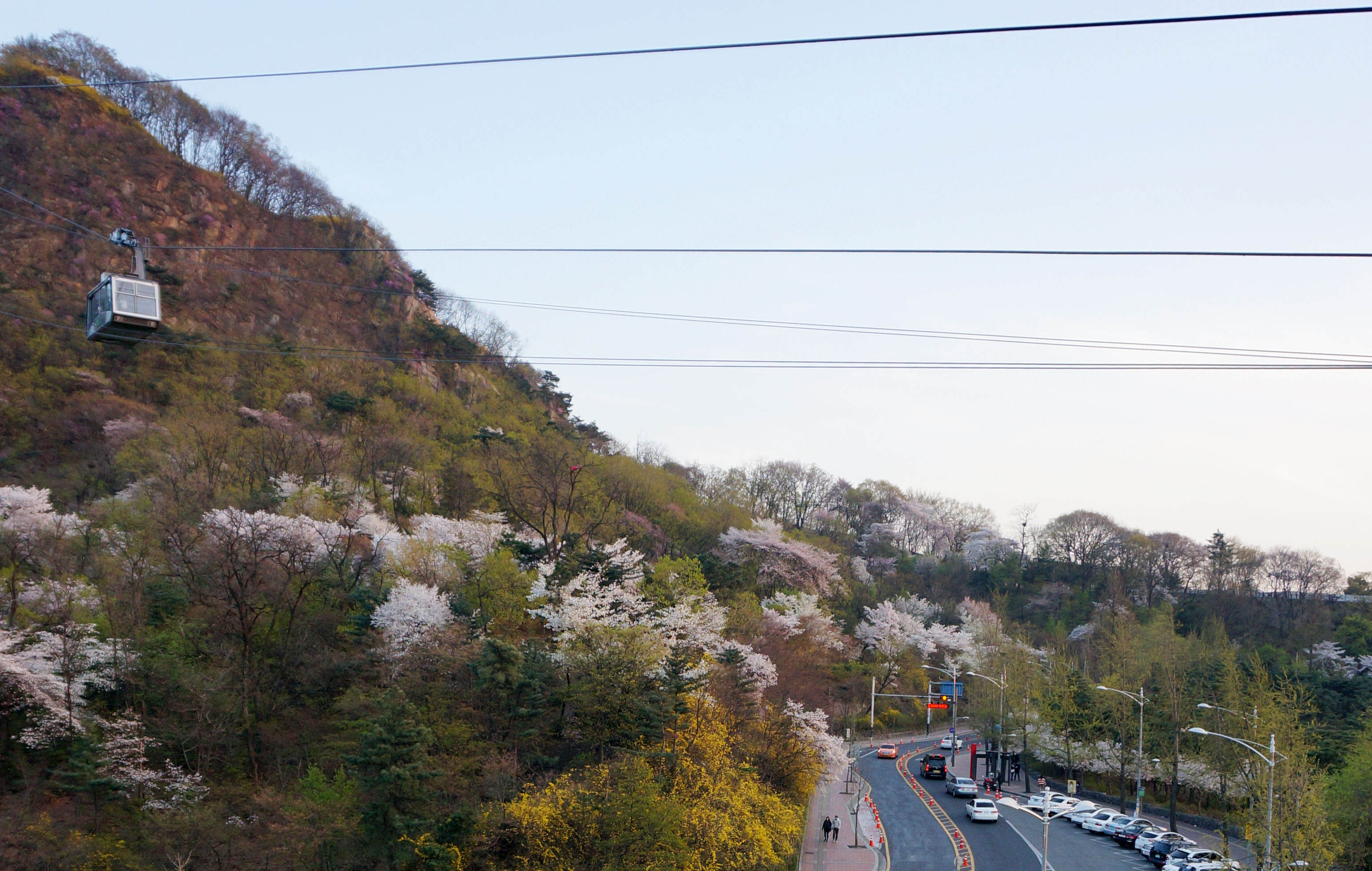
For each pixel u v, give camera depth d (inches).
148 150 5152.6
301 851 1608.0
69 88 5017.2
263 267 5334.6
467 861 1605.6
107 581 2207.2
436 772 1654.8
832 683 4001.0
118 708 2026.3
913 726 4862.2
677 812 1665.8
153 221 4911.4
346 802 1696.6
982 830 2566.4
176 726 1967.3
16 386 3671.3
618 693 1967.3
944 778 3484.3
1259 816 1910.7
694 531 4495.6
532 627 2507.4
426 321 5910.4
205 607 2247.8
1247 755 2518.5
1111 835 2492.6
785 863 2046.0
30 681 1823.3
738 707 2380.7
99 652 1978.3
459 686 2034.9
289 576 2255.2
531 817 1635.1
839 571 5167.3
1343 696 3314.5
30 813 1727.4
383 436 3907.5
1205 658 3479.3
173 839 1637.6
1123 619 3954.2
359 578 2536.9
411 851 1590.8
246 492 2933.1
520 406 5757.9
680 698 2044.8
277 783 1929.1
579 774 1823.3
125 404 3715.6
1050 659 3934.5
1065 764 3486.7
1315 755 2625.5
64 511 2792.8
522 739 1953.7
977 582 6456.7
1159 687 3174.2
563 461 3553.2
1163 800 3361.2
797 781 2477.9
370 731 1710.1
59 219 4515.3
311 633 2306.8
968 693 4680.1
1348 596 5748.0
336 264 5723.4
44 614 2048.5
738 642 2755.9
